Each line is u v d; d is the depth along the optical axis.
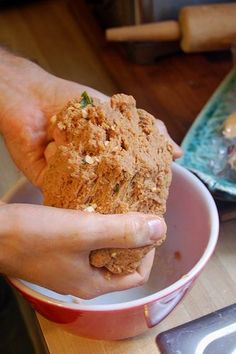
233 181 0.55
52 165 0.41
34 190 0.51
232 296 0.49
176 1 0.77
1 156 0.67
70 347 0.46
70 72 0.80
